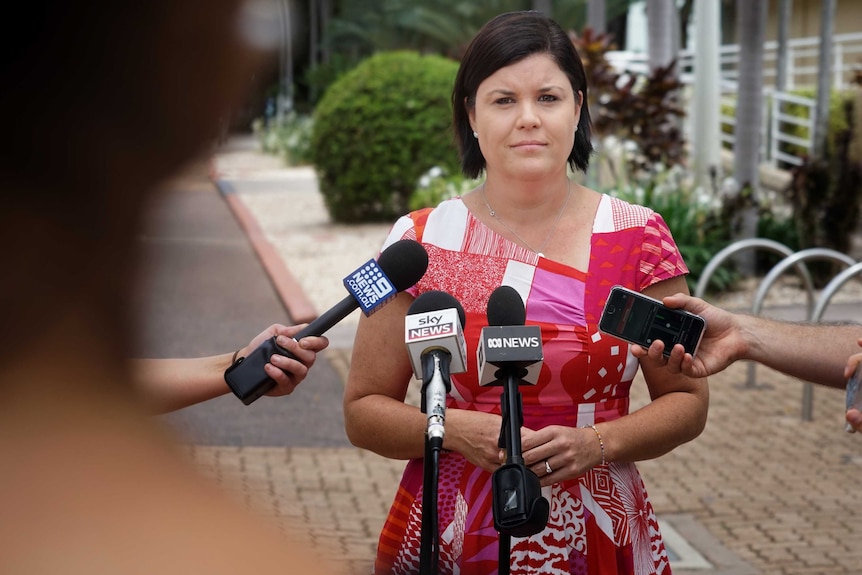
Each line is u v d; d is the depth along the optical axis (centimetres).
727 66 2594
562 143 261
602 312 244
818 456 621
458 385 260
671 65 1136
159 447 71
